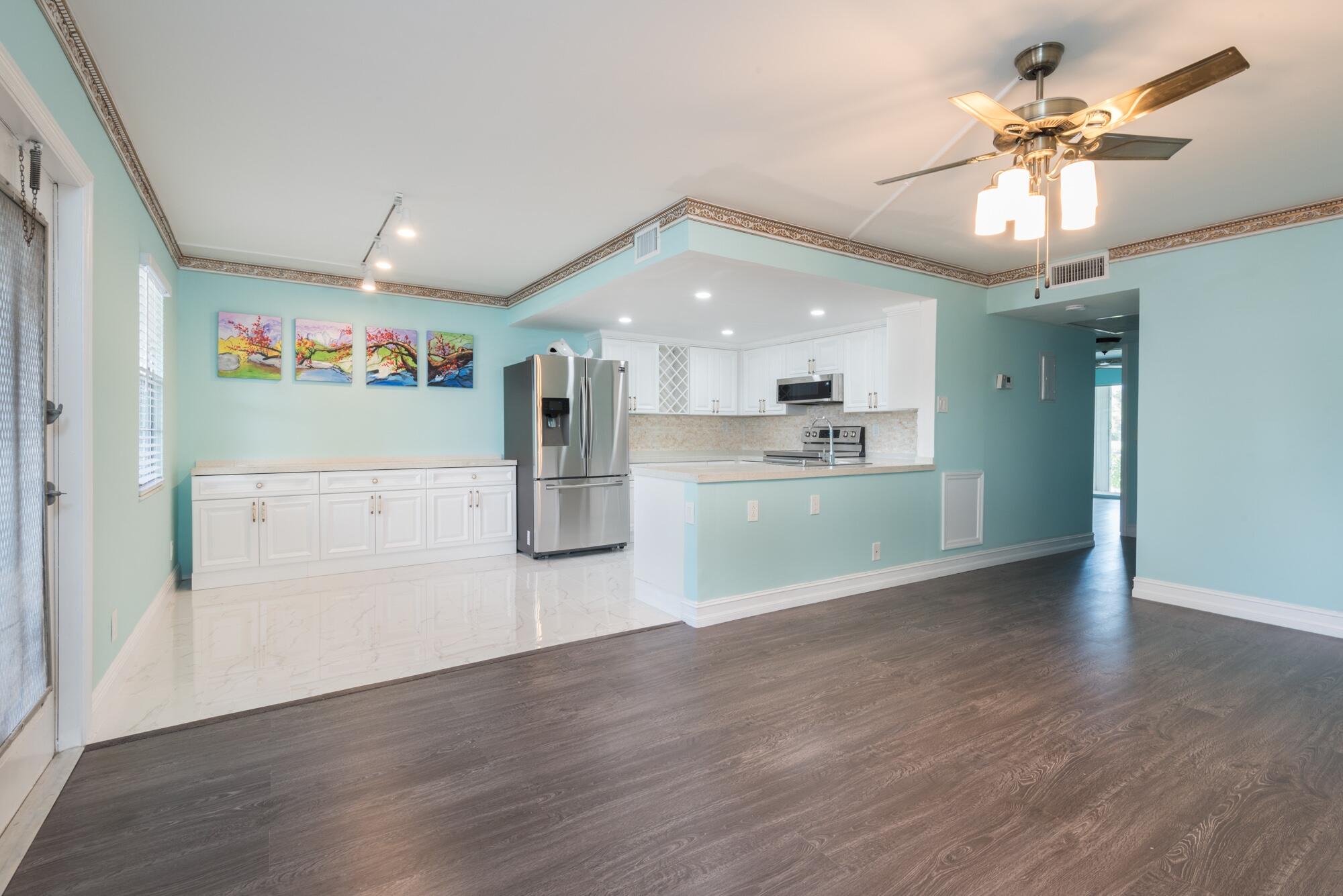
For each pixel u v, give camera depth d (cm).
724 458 734
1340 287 345
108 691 247
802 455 640
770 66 222
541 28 200
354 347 519
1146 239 416
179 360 448
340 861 160
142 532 315
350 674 284
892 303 486
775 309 509
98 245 232
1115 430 1147
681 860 161
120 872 155
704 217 348
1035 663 300
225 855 162
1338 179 318
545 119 259
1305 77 225
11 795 172
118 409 262
